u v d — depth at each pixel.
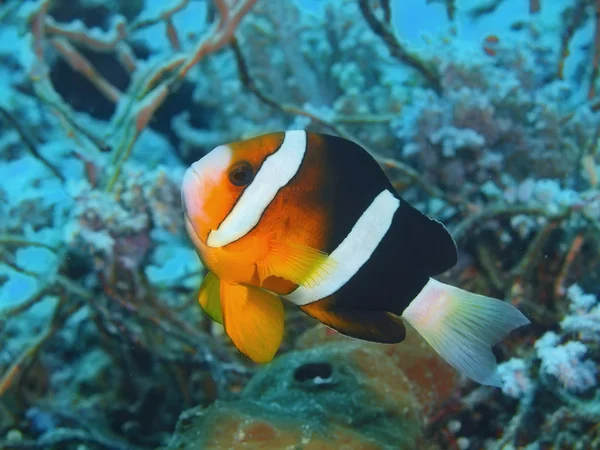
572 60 0.65
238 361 0.48
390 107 0.66
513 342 0.42
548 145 0.49
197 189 0.21
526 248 0.46
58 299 0.48
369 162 0.22
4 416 0.50
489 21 0.80
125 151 0.49
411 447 0.32
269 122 0.73
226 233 0.21
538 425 0.35
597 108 0.55
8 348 0.53
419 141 0.48
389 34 0.54
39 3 0.58
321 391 0.33
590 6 0.61
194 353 0.46
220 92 0.77
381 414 0.33
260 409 0.31
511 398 0.38
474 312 0.22
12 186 0.71
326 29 0.79
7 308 0.46
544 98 0.50
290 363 0.35
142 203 0.45
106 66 0.83
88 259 0.44
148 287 0.47
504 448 0.35
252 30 0.75
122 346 0.49
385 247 0.22
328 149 0.22
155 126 0.83
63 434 0.47
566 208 0.41
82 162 0.49
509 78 0.50
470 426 0.40
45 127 0.83
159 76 0.53
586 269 0.43
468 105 0.47
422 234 0.22
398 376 0.35
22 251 0.58
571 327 0.34
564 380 0.32
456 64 0.52
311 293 0.23
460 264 0.45
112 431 0.50
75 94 0.84
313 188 0.22
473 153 0.47
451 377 0.38
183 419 0.31
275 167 0.21
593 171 0.46
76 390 0.54
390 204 0.22
